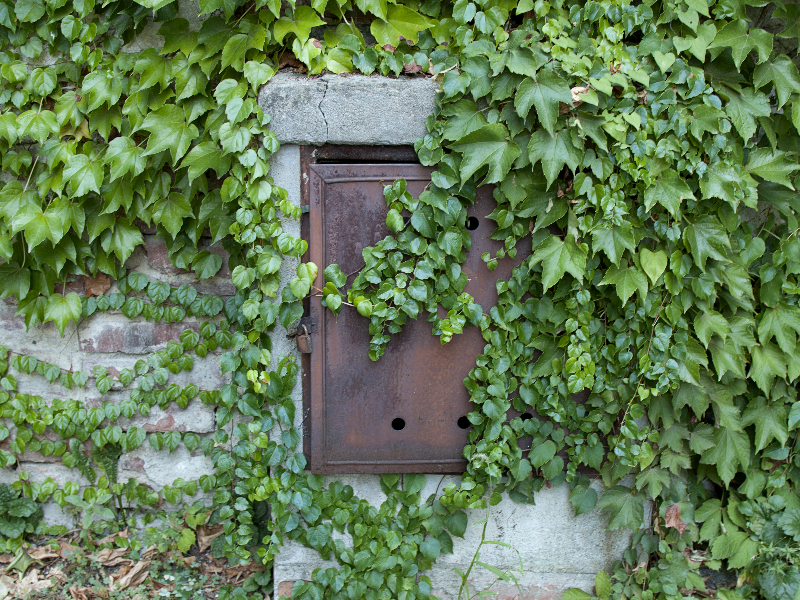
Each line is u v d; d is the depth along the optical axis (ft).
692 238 6.61
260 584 7.46
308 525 7.00
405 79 6.43
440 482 7.13
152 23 7.00
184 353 7.89
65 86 7.37
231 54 6.24
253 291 6.63
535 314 6.78
